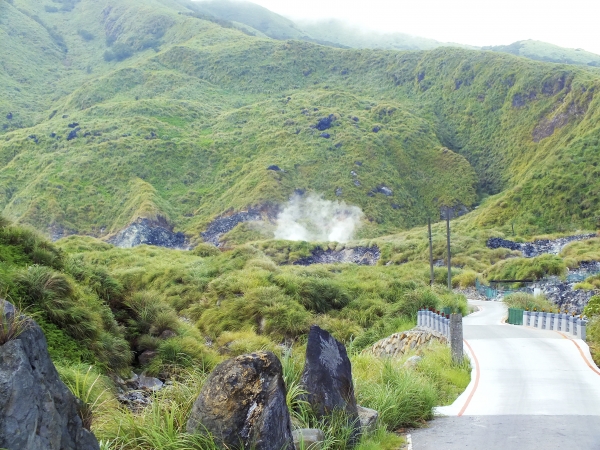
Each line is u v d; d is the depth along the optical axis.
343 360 8.99
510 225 95.81
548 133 150.75
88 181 133.88
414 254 76.81
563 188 98.25
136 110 169.12
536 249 73.12
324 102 180.88
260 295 27.09
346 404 8.63
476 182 146.38
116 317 18.16
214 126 168.50
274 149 148.25
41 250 18.42
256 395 6.77
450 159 152.50
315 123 158.50
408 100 191.12
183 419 7.45
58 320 13.97
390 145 153.12
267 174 131.75
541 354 17.58
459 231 96.69
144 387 13.92
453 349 15.72
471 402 11.96
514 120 161.38
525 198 100.81
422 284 38.03
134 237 114.25
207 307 27.86
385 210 130.25
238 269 35.78
